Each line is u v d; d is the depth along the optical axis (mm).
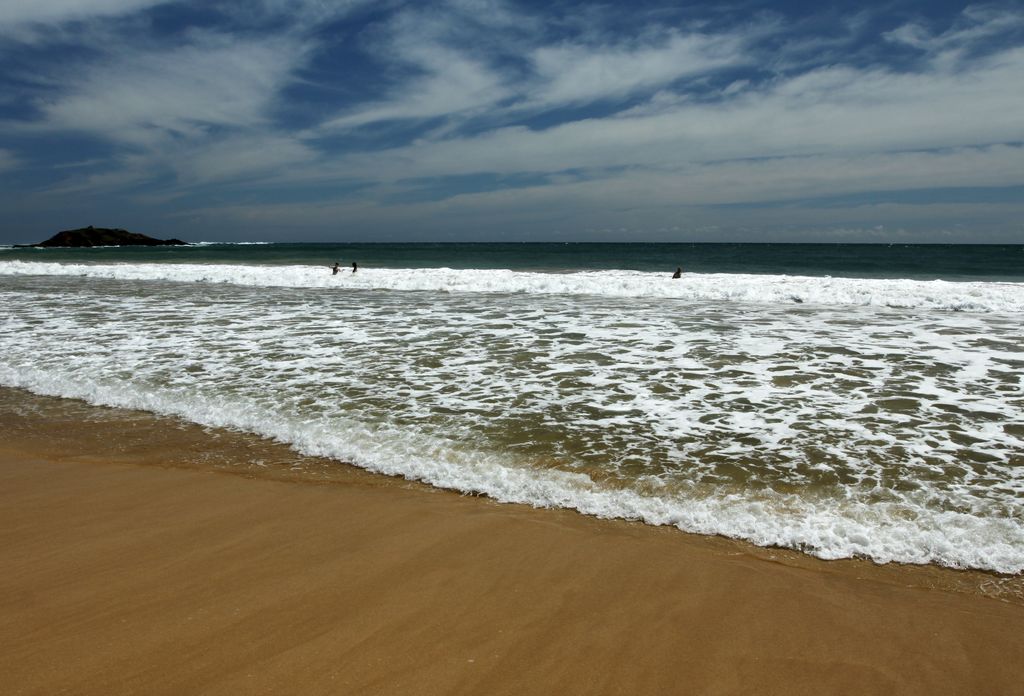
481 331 11219
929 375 7910
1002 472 4918
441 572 3479
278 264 33438
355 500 4539
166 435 6004
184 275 23578
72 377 8062
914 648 2830
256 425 6223
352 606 3113
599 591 3287
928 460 5176
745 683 2559
